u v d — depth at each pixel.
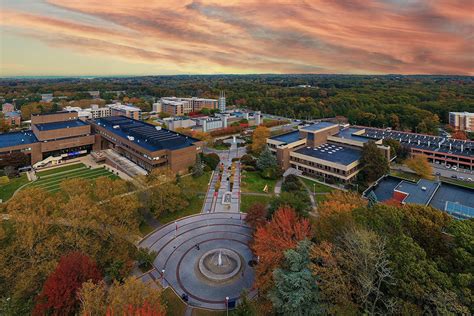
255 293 52.72
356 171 107.81
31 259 49.84
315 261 41.41
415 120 183.88
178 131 164.38
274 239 48.88
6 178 101.94
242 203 89.75
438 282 30.66
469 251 33.12
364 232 36.78
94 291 40.06
